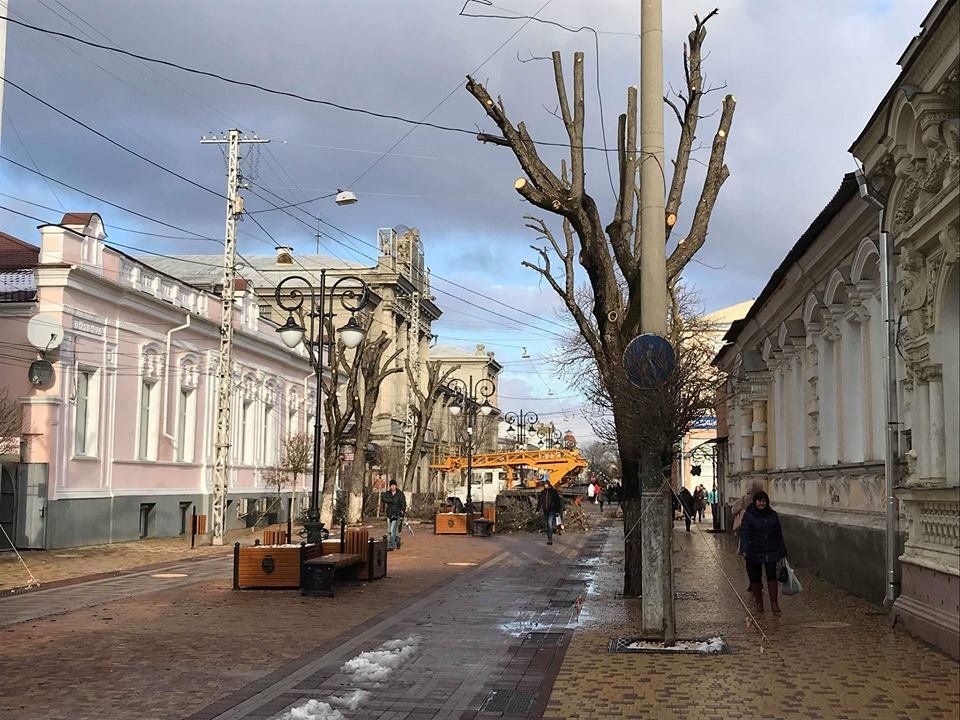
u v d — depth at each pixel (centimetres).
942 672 895
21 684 878
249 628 1207
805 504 1917
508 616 1316
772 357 2330
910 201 1145
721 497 3500
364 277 6078
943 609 1023
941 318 1078
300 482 4447
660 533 1055
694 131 1402
